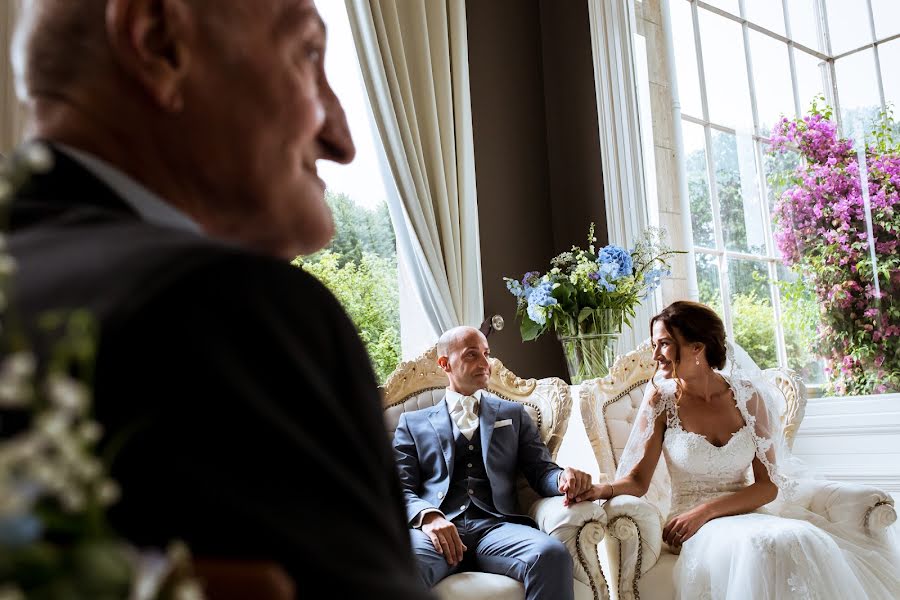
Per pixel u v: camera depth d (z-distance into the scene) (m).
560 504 3.17
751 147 4.91
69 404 0.21
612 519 3.11
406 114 4.26
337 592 0.34
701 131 5.00
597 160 5.18
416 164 4.25
